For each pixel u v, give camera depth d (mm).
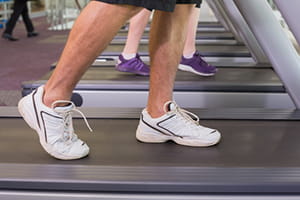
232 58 3283
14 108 1725
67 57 1037
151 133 1315
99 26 991
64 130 1140
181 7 1208
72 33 1023
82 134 1424
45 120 1105
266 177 1055
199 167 1114
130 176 1060
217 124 1553
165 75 1267
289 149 1280
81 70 1058
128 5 986
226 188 1022
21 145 1298
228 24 3834
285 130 1476
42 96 1101
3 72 3523
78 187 1031
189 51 2441
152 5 994
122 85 2141
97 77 2355
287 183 1021
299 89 1789
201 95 2137
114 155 1215
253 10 1776
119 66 2387
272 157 1210
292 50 1785
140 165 1134
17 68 3695
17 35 6324
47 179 1038
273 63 1804
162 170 1097
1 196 1036
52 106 1095
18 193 1035
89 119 1604
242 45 3785
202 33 4652
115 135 1413
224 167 1115
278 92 2131
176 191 1028
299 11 1382
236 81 2234
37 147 1279
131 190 1029
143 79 2293
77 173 1073
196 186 1021
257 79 2355
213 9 4539
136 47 2359
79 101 2154
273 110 1720
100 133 1435
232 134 1427
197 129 1303
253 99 2135
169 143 1330
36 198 1033
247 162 1167
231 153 1239
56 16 7508
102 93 2139
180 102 2146
